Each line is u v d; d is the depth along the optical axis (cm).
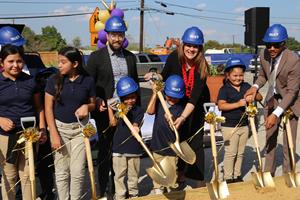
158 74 436
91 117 448
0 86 350
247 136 486
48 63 2780
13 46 349
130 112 422
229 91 482
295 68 443
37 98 373
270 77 468
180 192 373
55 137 374
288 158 474
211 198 378
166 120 415
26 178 364
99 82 438
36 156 378
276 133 482
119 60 440
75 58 372
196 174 440
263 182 399
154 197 367
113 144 427
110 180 479
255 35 852
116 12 603
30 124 358
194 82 413
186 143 400
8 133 355
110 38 431
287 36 447
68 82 377
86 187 497
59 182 388
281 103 444
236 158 490
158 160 385
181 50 420
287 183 411
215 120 378
